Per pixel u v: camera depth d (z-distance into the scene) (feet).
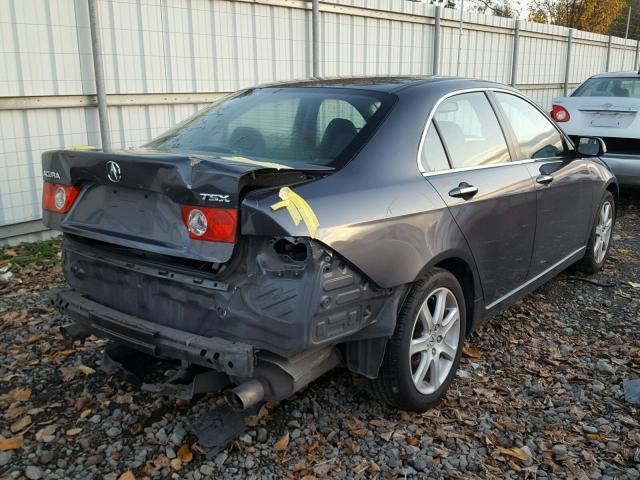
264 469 9.25
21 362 12.40
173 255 8.56
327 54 29.60
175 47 23.61
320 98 11.37
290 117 11.14
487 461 9.61
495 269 12.35
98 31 20.72
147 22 22.57
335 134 10.35
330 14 29.19
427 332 10.57
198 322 8.75
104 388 11.44
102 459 9.44
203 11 24.20
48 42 20.12
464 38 39.17
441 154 11.25
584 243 17.26
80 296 10.40
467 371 12.46
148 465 9.27
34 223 20.95
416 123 10.84
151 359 10.62
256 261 8.26
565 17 85.76
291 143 10.46
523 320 15.20
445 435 10.18
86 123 21.76
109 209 9.64
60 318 14.55
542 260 14.57
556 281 18.10
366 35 31.48
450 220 10.68
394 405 10.46
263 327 8.23
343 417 10.62
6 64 19.22
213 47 24.82
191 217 8.37
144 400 11.04
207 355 8.33
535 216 13.64
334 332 8.59
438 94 11.65
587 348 13.67
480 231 11.54
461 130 12.10
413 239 9.78
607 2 83.92
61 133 21.11
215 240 8.19
